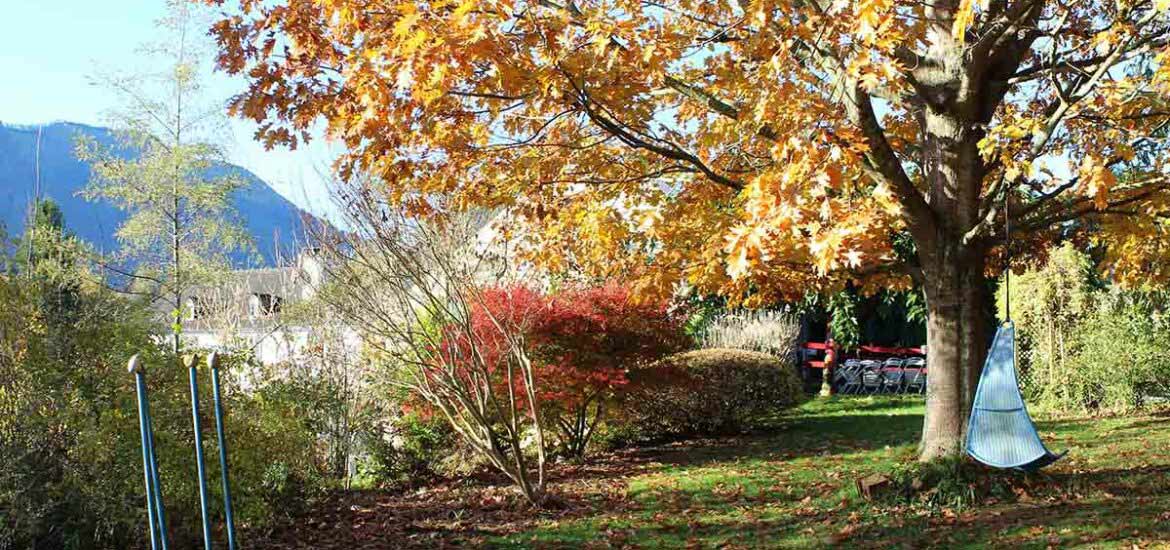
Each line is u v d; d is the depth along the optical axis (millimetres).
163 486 7637
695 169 9492
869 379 21906
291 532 8734
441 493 10656
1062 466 9805
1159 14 7641
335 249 10445
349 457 11625
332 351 12414
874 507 8375
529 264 13789
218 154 20094
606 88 8023
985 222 8773
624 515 8992
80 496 7332
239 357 9352
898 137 10727
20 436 7277
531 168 9477
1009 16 8312
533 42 7395
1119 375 14977
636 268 11258
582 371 11953
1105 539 6801
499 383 11641
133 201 19766
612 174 10109
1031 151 7961
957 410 9250
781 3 7359
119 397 7762
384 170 8578
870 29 6477
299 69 8227
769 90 7348
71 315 7973
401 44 6898
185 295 19500
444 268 9555
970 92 8844
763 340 20688
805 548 7418
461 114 8250
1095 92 7605
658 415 14898
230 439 8406
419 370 10188
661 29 7938
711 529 8289
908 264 9938
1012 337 7926
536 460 12664
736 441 14164
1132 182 9633
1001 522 7562
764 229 6566
